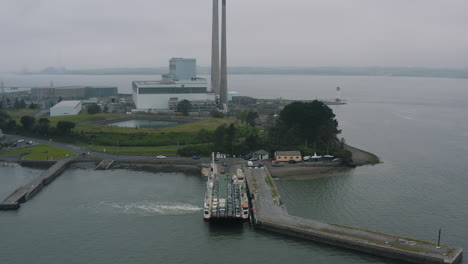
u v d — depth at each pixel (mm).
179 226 153250
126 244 139750
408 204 173750
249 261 129375
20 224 154625
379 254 129750
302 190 192875
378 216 160375
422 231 147000
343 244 135250
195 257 131875
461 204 174000
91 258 131125
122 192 190875
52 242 140875
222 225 154375
